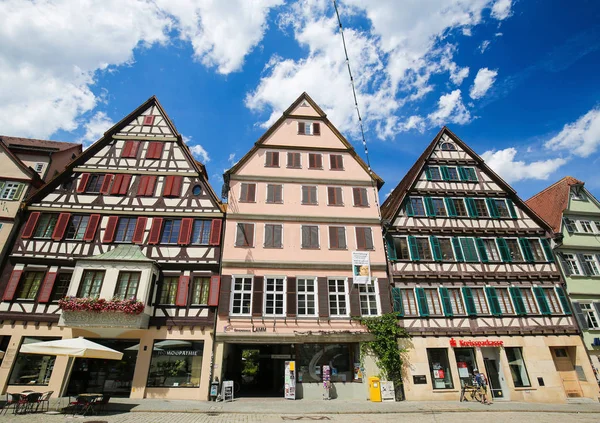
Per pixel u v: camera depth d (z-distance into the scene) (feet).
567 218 63.52
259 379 59.31
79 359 47.55
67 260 50.75
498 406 44.75
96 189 56.75
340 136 66.90
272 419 35.53
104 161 58.90
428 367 50.39
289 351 55.21
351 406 43.34
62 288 49.57
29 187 55.67
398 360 49.75
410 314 53.26
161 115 63.57
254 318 50.70
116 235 53.62
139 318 46.16
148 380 46.19
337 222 59.11
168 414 36.58
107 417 33.91
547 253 59.62
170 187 57.36
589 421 36.50
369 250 57.41
